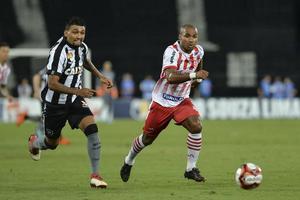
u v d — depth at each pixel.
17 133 80.00
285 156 52.03
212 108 113.44
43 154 54.38
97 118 108.50
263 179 38.06
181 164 46.62
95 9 110.88
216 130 84.44
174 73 34.50
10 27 108.94
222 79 114.06
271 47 114.50
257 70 114.44
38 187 35.25
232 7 113.62
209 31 113.44
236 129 86.25
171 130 86.94
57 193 33.00
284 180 37.66
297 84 115.50
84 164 46.75
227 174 40.88
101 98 108.44
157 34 112.12
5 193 33.06
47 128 36.19
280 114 115.06
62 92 33.78
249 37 114.06
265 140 68.88
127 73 112.00
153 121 36.16
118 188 34.84
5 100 106.00
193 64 35.69
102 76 36.69
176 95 35.84
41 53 105.75
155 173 41.47
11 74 108.00
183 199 31.02
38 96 58.62
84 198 31.33
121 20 111.44
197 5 112.88
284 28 114.62
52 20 109.50
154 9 111.94
